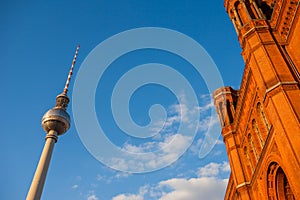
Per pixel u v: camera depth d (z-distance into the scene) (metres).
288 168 14.97
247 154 25.05
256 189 22.53
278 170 19.17
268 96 16.97
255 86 21.42
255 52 19.19
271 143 19.08
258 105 21.70
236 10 24.86
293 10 18.30
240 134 25.98
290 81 16.73
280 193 19.39
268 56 18.19
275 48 18.73
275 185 19.59
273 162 19.16
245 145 25.12
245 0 24.62
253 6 23.84
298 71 17.47
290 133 15.08
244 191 23.41
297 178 14.23
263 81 17.81
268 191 20.14
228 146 26.83
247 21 22.67
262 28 20.00
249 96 22.88
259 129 21.64
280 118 15.88
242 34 20.92
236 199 26.44
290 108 15.53
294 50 18.31
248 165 24.52
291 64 17.83
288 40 18.84
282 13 19.22
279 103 16.19
